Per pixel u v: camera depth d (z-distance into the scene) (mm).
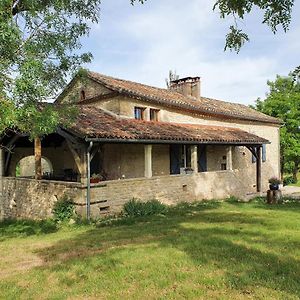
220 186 16203
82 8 8234
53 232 9828
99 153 14852
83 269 5605
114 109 14430
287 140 26547
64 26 7832
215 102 22344
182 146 17297
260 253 6012
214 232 7945
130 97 14625
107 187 11281
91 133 10141
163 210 12258
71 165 17000
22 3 7258
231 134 17781
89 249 6984
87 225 10125
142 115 15547
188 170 15547
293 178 29219
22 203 13352
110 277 5164
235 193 17094
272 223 8953
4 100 6418
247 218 9930
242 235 7531
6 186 14281
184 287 4621
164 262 5715
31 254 7016
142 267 5527
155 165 15969
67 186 11258
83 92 15836
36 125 7051
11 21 6391
